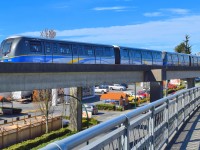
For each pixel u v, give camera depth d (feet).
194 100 52.26
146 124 20.26
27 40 81.35
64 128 115.75
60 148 8.80
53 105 155.74
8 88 64.39
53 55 87.61
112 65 98.84
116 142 13.83
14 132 97.14
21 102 234.58
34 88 71.36
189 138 29.78
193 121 41.09
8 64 62.28
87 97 251.39
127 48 119.03
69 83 83.46
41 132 110.42
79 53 96.53
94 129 11.25
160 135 24.89
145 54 130.21
